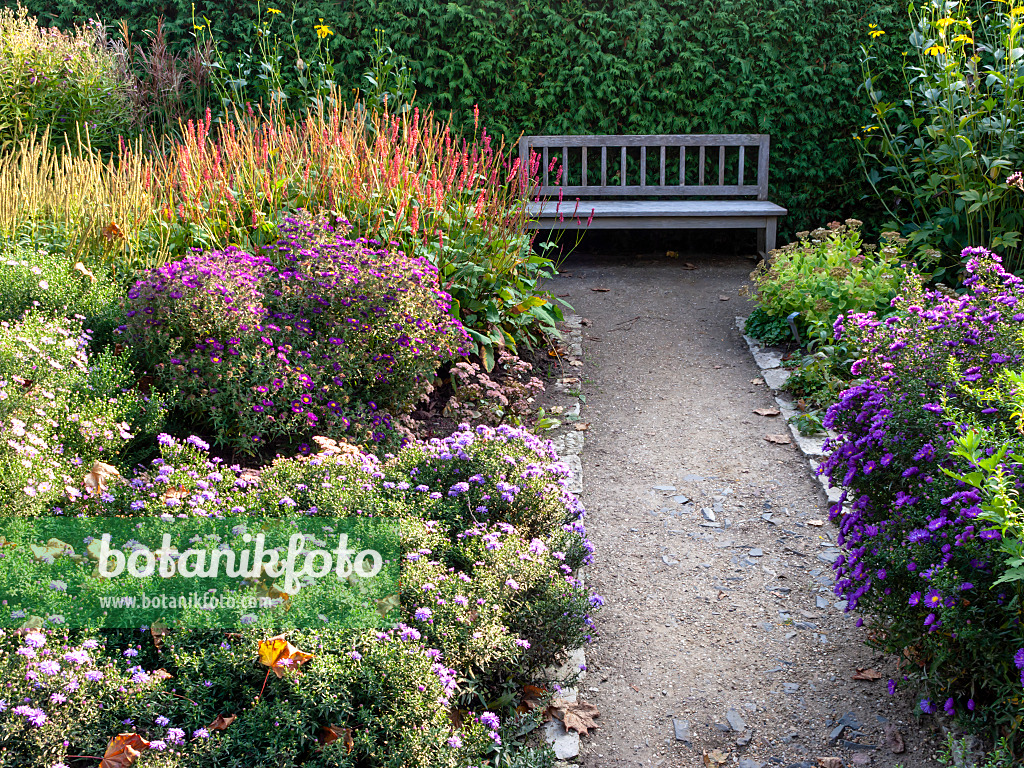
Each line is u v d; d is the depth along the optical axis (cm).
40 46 699
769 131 783
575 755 264
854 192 791
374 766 211
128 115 728
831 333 518
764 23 762
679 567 362
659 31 776
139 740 199
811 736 273
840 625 323
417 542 269
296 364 383
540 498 312
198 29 784
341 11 776
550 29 776
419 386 428
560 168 820
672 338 602
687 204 766
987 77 613
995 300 320
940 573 240
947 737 260
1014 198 629
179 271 378
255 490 286
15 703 194
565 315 646
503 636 252
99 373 347
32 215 467
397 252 459
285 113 766
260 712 208
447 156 557
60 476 271
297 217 451
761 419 486
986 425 281
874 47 748
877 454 295
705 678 299
